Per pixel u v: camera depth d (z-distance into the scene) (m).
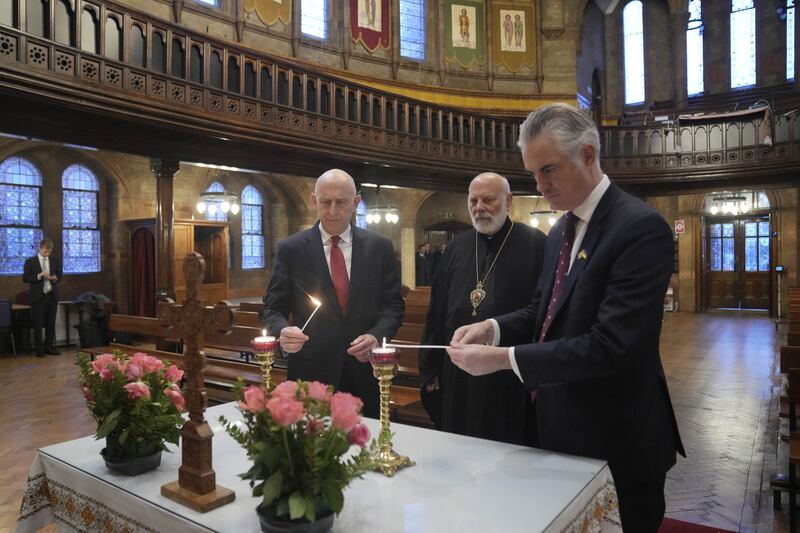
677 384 8.04
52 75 6.55
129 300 12.70
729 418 6.26
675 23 21.58
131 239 12.40
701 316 17.83
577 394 1.97
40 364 9.45
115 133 7.95
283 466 1.40
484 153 13.88
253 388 1.50
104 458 1.90
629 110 22.78
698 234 19.03
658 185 15.10
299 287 3.16
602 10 22.48
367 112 11.63
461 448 2.04
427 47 17.59
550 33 18.78
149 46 7.75
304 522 1.37
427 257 17.16
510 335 2.32
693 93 21.97
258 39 14.09
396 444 2.09
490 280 3.07
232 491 1.64
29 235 11.62
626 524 1.99
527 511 1.51
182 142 8.85
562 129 1.91
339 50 15.73
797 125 13.07
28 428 5.79
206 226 12.45
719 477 4.55
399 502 1.58
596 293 1.93
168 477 1.84
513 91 18.53
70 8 6.98
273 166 10.41
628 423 1.92
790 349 4.19
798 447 3.46
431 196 19.03
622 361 1.74
